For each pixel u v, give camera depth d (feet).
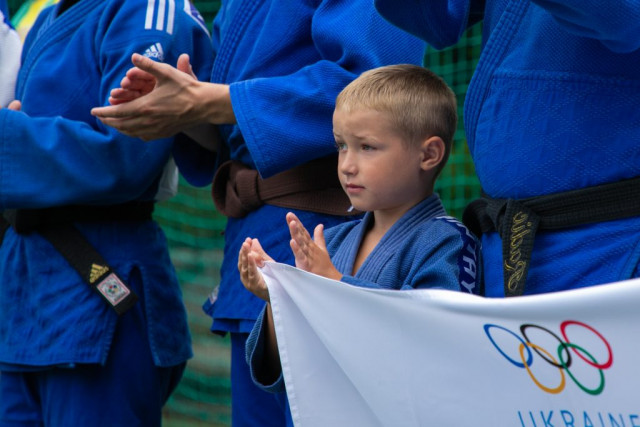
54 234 19.86
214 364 33.68
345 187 14.75
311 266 13.74
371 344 12.57
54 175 19.27
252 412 18.22
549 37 13.03
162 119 17.42
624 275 12.26
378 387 12.59
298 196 17.72
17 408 20.54
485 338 11.37
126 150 18.99
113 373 19.70
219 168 18.93
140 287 20.16
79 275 19.67
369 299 12.47
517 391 11.30
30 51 21.07
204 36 20.58
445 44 15.70
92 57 19.99
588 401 10.69
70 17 20.45
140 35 19.35
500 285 13.62
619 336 10.25
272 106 17.28
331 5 17.81
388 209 14.88
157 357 19.98
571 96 12.77
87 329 19.40
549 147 12.90
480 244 14.48
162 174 20.88
